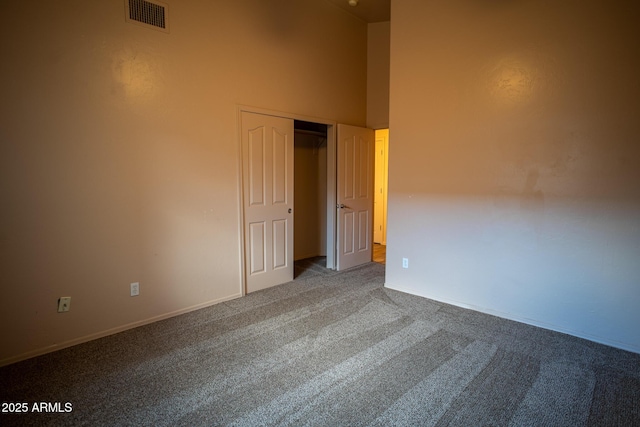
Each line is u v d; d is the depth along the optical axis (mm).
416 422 1718
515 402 1864
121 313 2734
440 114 3248
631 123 2332
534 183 2758
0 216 2180
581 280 2594
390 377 2100
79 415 1768
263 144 3641
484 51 2943
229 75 3277
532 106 2727
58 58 2318
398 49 3492
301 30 3904
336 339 2598
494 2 2863
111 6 2529
